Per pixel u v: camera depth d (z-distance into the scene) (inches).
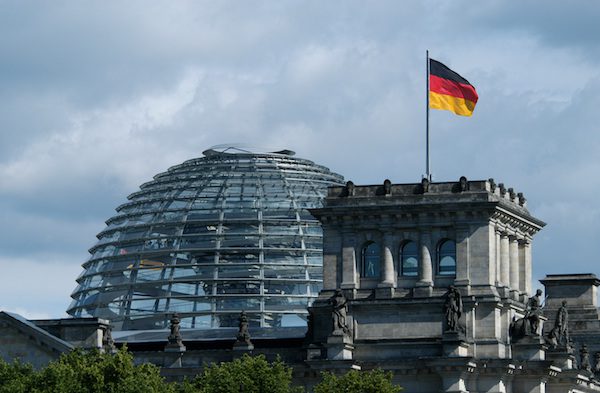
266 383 7864.2
